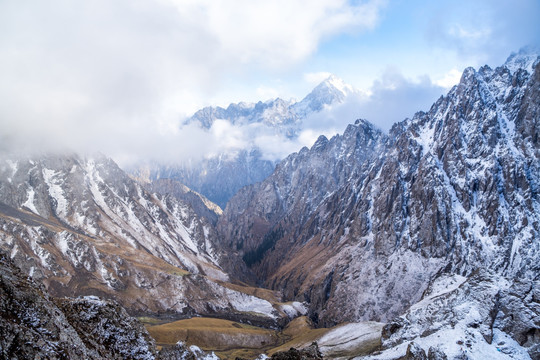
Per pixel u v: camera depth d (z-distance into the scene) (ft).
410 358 407.85
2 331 117.50
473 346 395.96
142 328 184.75
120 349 166.91
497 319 418.31
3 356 113.60
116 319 175.11
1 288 127.65
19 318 126.21
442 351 389.60
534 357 377.50
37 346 122.01
